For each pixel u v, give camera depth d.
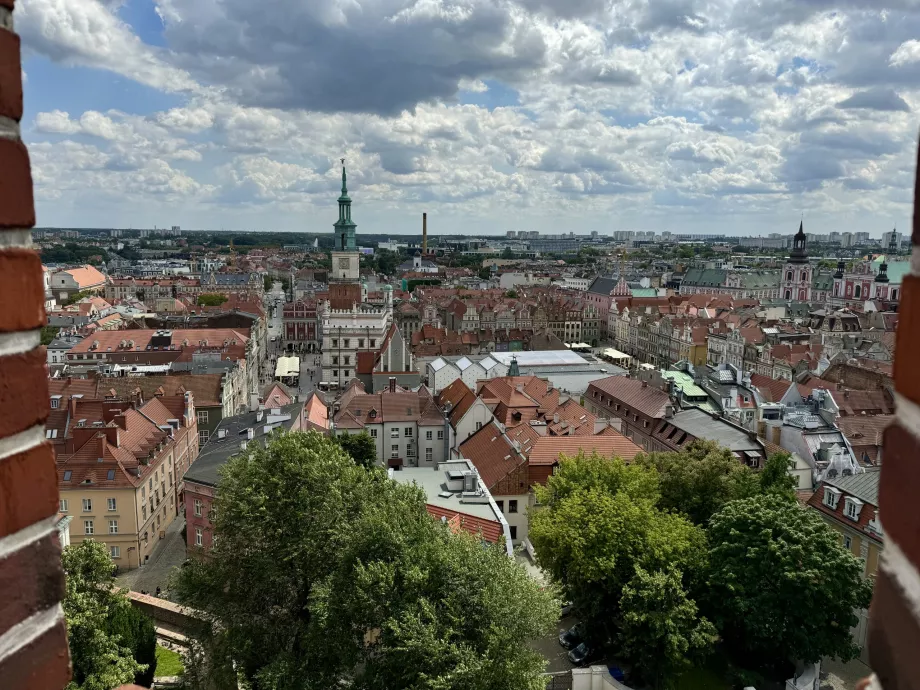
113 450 79.81
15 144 5.30
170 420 95.75
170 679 53.84
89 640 41.44
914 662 4.50
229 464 54.44
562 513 57.41
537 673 38.38
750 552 52.84
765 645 53.31
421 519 47.97
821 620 51.34
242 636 46.44
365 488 52.03
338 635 41.88
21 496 5.38
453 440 96.19
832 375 123.81
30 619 5.47
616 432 85.75
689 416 95.81
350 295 181.25
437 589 41.44
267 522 48.97
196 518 75.19
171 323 188.12
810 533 53.47
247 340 159.12
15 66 5.30
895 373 4.80
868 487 66.94
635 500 59.81
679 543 54.09
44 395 5.61
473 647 38.06
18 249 5.36
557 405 103.19
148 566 79.25
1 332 5.21
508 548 59.88
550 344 183.62
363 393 108.81
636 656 53.03
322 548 48.47
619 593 54.41
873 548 63.28
